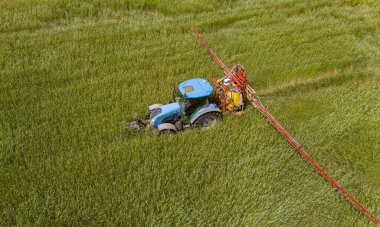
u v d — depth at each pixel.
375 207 9.09
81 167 9.56
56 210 8.47
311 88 14.33
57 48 15.45
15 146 10.27
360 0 21.36
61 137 10.65
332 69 15.14
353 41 17.08
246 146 10.56
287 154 10.30
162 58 15.20
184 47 16.02
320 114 12.17
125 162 9.75
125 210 8.54
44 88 13.05
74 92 12.84
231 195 8.98
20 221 8.10
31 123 11.23
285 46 16.44
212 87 12.21
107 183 9.27
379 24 18.62
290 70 14.70
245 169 9.75
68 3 19.42
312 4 20.84
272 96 13.75
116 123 11.22
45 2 19.44
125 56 15.16
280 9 20.44
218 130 10.97
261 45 16.33
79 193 8.90
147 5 20.20
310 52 15.97
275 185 9.40
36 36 16.47
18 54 14.97
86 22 18.36
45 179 9.16
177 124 11.30
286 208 8.84
